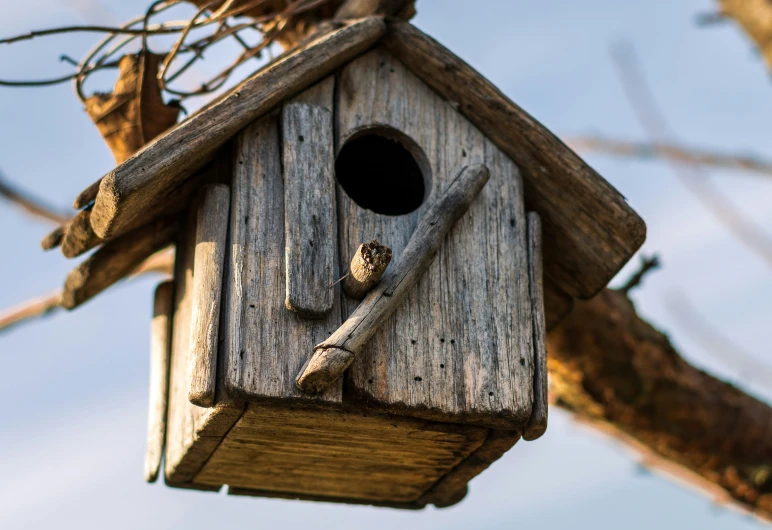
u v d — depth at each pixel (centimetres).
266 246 546
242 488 618
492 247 585
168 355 609
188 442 564
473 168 591
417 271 552
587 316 687
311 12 677
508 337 568
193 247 583
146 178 531
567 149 598
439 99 609
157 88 609
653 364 705
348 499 636
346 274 544
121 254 612
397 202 661
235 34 642
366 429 552
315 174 561
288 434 553
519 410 555
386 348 543
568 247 625
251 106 555
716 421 718
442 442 569
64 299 624
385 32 600
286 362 526
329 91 587
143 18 611
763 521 741
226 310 538
